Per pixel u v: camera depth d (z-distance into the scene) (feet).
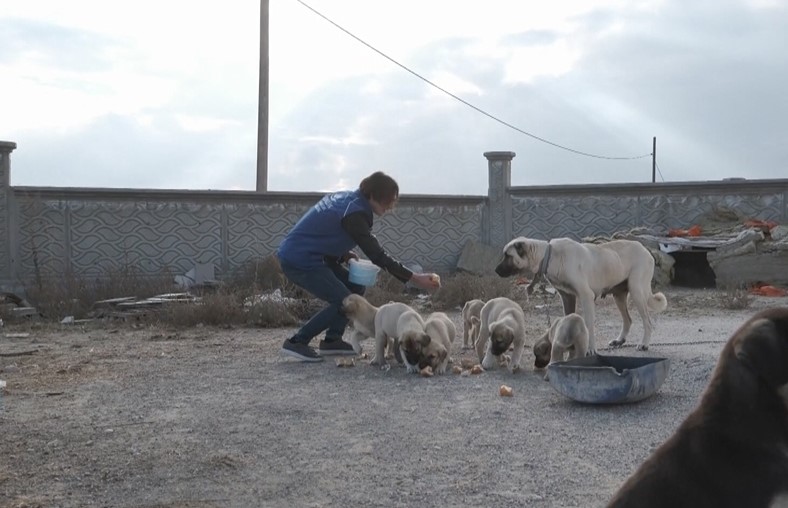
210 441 20.74
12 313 44.62
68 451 20.03
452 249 62.34
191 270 55.77
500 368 28.99
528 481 17.46
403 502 16.44
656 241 57.00
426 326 29.66
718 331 37.37
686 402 23.41
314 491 17.16
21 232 52.65
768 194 58.59
